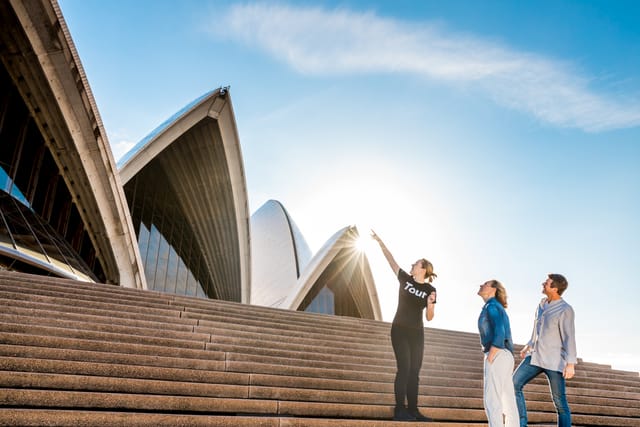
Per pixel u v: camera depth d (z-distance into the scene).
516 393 5.44
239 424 4.55
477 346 10.67
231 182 26.52
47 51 14.83
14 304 6.86
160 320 7.77
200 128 24.08
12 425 3.94
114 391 5.00
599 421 6.98
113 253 20.23
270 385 5.98
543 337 5.37
